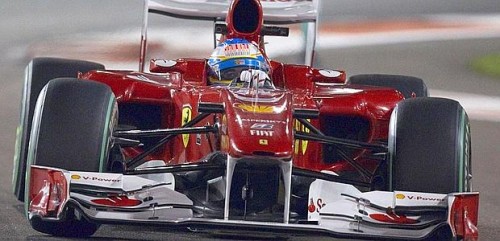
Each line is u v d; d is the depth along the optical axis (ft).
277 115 72.90
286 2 105.09
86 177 68.54
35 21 241.55
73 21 244.01
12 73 183.21
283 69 90.48
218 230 71.10
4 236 77.66
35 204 69.15
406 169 73.05
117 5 264.11
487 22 279.49
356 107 82.89
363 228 69.46
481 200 105.81
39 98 73.97
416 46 242.37
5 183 102.94
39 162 71.20
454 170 72.54
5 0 263.08
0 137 128.47
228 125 71.97
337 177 77.15
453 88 193.98
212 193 75.36
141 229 83.15
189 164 74.13
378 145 78.33
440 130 73.67
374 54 230.27
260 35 89.86
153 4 104.06
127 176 69.41
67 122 72.02
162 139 81.15
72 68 92.43
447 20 278.26
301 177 80.23
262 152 69.15
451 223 68.44
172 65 89.56
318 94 85.40
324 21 267.80
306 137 76.33
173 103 83.15
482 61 226.99
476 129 151.23
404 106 75.92
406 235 69.31
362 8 285.64
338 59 222.89
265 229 68.03
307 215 76.64
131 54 211.82
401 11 285.64
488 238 87.86
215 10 103.71
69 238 76.89
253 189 72.84
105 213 68.95
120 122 86.33
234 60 86.63
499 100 181.98
